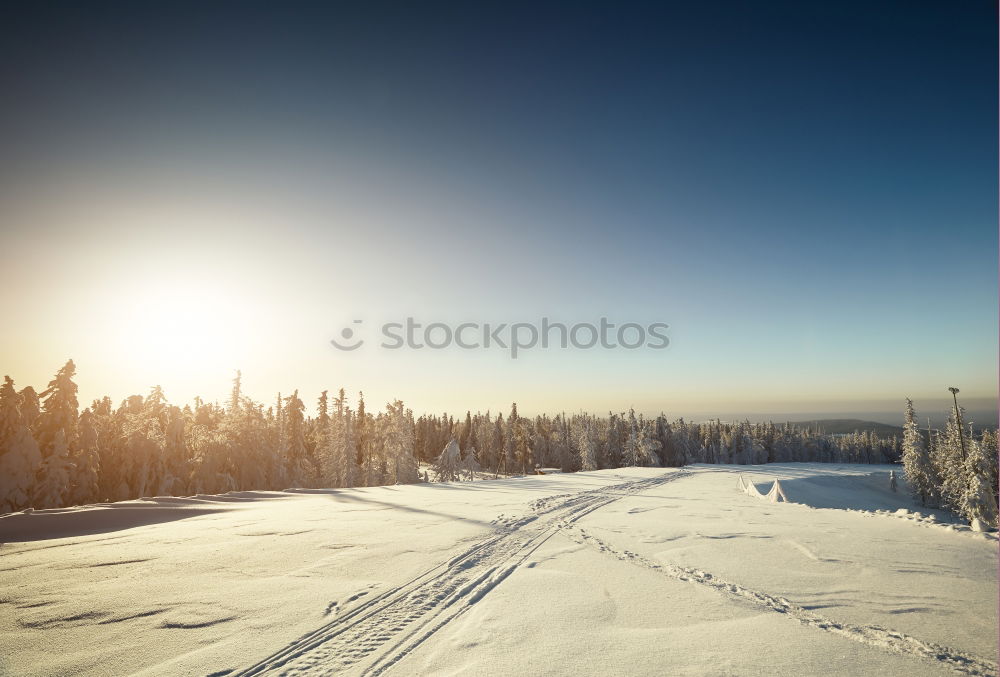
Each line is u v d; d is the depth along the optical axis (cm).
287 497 2464
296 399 5172
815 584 885
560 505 2038
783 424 11394
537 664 568
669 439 9138
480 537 1316
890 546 1185
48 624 692
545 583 892
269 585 872
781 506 2075
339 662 579
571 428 9538
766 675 540
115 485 3425
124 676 548
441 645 624
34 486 2730
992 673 548
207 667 568
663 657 586
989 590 848
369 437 5906
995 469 3631
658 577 933
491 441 9838
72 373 3072
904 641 634
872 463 11156
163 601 786
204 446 3838
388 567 998
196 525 1504
